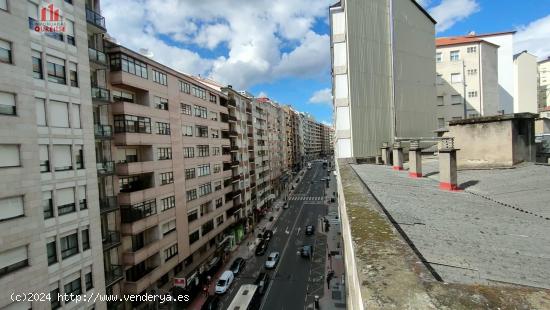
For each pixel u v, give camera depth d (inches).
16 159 573.3
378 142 826.2
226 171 1684.3
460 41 1530.5
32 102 603.2
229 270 1376.7
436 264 162.6
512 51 1706.4
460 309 84.5
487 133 538.6
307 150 7052.2
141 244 998.4
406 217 260.2
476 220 249.9
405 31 901.2
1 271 533.6
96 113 840.9
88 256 707.4
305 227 2160.4
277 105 3550.7
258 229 2172.7
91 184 730.8
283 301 1173.7
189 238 1243.8
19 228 560.1
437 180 499.2
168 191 1094.4
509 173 473.4
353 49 783.7
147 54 1254.9
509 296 88.2
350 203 270.8
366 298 95.8
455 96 1521.9
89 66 756.0
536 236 206.2
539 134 858.8
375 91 824.3
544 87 2335.1
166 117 1104.2
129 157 960.3
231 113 1942.7
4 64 556.4
